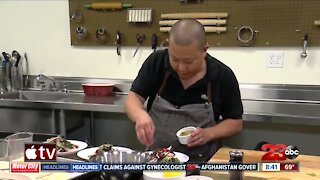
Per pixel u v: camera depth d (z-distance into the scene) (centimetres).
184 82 175
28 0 322
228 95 173
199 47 148
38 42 327
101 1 298
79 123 303
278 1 256
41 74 330
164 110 179
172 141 175
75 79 319
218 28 270
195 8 274
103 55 310
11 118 285
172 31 150
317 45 254
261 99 271
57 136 165
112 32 300
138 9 288
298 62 262
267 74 270
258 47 268
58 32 319
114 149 146
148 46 293
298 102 264
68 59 321
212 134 165
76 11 306
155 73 180
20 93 324
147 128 151
